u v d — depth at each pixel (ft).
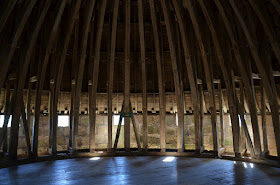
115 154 42.45
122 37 48.49
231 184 23.41
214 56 46.39
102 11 35.94
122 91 51.57
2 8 28.04
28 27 37.76
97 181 24.85
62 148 51.60
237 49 35.32
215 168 31.45
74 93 42.68
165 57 49.39
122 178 26.12
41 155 39.55
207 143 51.55
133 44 49.96
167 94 51.55
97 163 35.55
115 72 50.47
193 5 36.73
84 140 52.37
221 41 42.11
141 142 53.98
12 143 34.35
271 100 33.71
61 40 40.06
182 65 49.11
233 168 31.40
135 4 44.91
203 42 38.70
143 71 41.83
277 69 40.81
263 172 28.89
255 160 35.19
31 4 29.04
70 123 42.91
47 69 46.42
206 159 38.42
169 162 36.09
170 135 53.06
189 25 43.09
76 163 35.63
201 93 44.06
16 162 34.12
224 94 48.49
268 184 23.36
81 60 38.34
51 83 43.09
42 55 39.19
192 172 29.04
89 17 35.76
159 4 44.55
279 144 32.63
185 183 23.85
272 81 36.06
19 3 33.99
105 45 48.93
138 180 25.14
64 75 48.19
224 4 36.88
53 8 40.78
